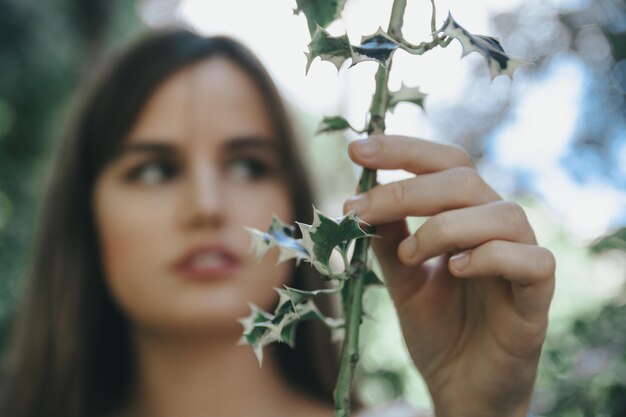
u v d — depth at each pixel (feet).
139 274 1.62
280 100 1.81
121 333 1.97
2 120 5.57
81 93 1.95
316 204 1.97
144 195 1.64
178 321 1.61
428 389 1.33
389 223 1.28
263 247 0.93
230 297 1.61
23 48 5.50
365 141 1.12
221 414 1.75
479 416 1.27
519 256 1.10
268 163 1.76
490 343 1.23
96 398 1.99
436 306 1.32
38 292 2.01
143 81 1.67
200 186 1.62
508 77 0.88
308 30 0.92
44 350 1.98
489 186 1.16
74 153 1.90
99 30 5.63
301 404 1.89
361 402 2.03
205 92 1.69
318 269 0.90
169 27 1.82
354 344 0.93
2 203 5.25
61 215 1.95
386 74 0.95
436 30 0.87
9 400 2.07
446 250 1.13
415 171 1.14
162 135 1.66
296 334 1.93
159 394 1.76
